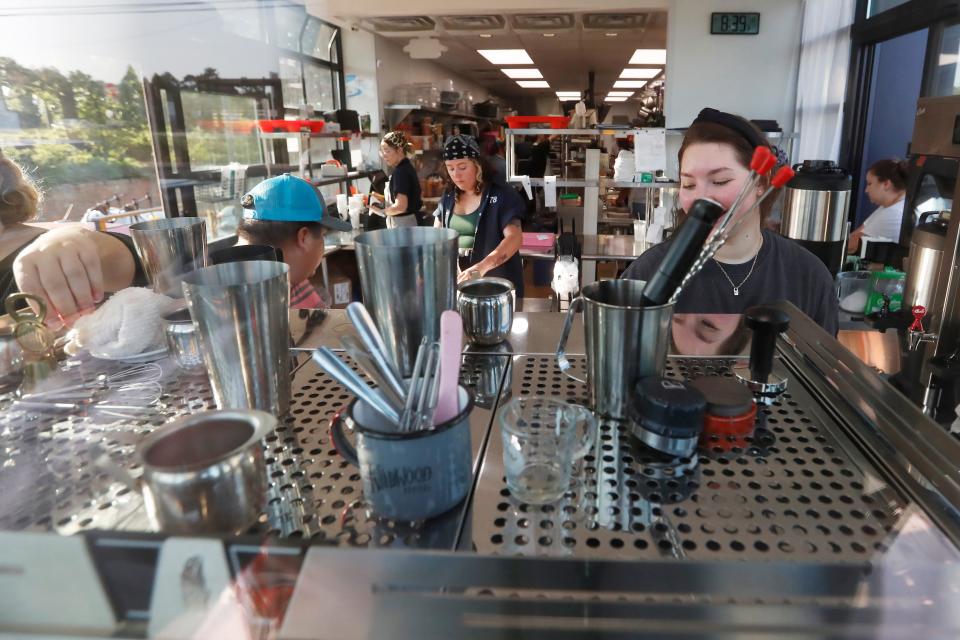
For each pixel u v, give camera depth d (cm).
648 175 358
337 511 48
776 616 33
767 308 72
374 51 557
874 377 66
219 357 59
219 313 57
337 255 254
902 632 33
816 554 42
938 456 51
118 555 37
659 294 62
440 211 314
